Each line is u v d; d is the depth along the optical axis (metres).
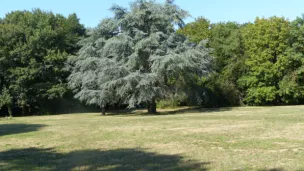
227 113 26.80
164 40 30.58
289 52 38.53
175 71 29.53
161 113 32.81
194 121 19.97
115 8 31.97
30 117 34.59
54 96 38.88
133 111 40.31
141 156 9.84
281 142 11.30
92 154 10.45
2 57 37.06
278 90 39.44
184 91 34.19
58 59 38.72
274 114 23.52
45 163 9.32
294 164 8.14
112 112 39.97
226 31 44.91
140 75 28.66
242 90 43.41
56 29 40.59
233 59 41.91
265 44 39.53
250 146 10.78
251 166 8.09
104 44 32.62
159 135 14.17
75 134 15.70
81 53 34.44
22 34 39.09
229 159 8.97
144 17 31.12
